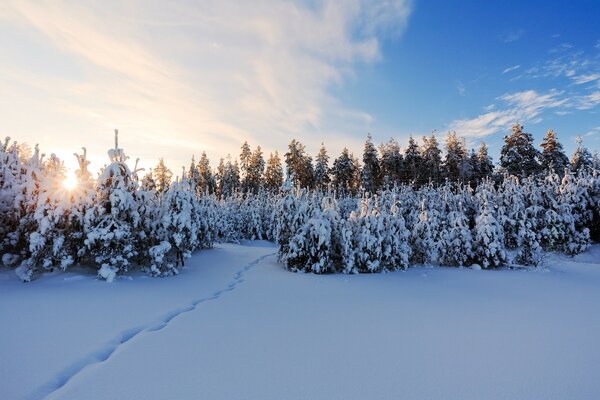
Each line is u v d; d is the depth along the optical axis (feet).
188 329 16.98
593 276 39.11
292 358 13.48
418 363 13.19
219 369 12.29
